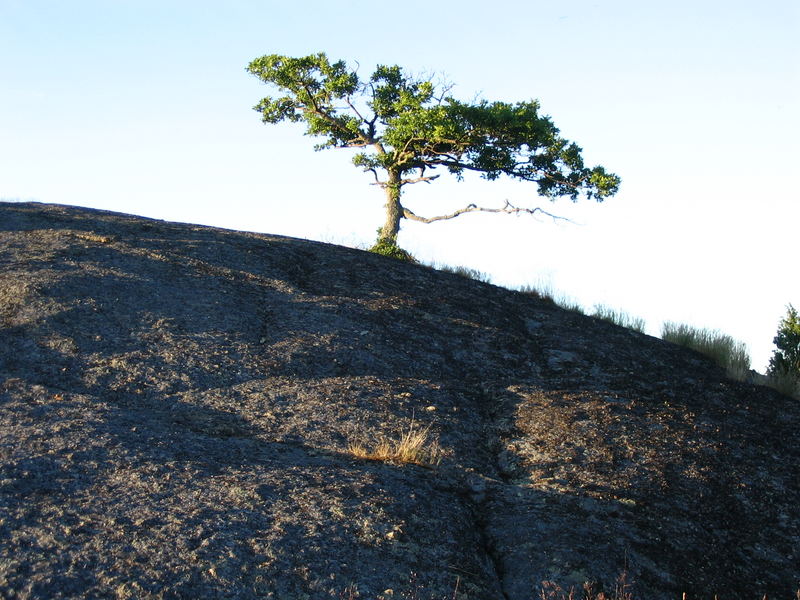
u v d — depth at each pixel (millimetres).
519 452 7570
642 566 5742
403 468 6695
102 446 6090
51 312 8703
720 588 5762
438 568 5273
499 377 9727
